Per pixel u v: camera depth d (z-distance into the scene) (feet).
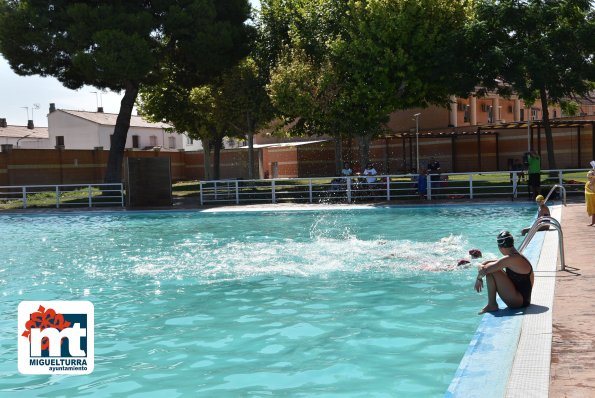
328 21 100.37
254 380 16.65
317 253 39.06
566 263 29.07
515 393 13.04
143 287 30.55
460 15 91.45
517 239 40.42
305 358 18.40
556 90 85.97
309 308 24.91
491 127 124.06
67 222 68.44
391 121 155.84
